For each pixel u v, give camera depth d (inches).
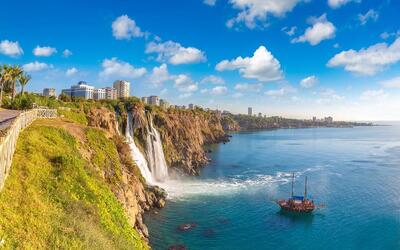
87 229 1008.9
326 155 6560.0
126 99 4606.3
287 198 3137.3
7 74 3230.8
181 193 3221.0
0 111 2426.2
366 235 2309.3
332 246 2138.3
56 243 863.7
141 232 1984.5
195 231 2272.4
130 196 1943.9
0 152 818.2
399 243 2188.7
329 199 3176.7
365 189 3570.4
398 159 6023.6
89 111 3420.3
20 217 863.7
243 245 2106.3
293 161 5620.1
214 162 5428.2
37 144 1355.8
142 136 4143.7
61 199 1080.2
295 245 2133.4
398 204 3029.0
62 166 1273.4
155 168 4158.5
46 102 3277.6
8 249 728.3
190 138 6038.4
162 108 6117.1
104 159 1879.9
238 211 2726.4
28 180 1053.8
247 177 4143.7
